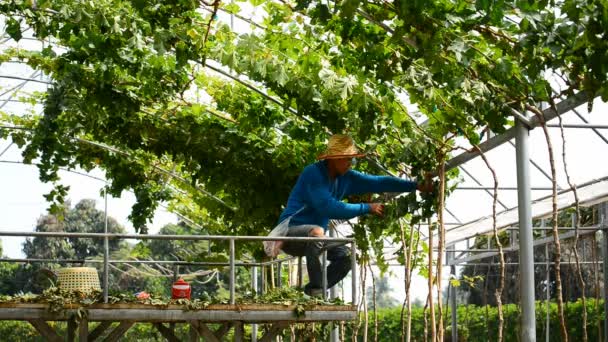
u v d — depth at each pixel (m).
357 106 7.15
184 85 8.43
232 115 8.90
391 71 6.43
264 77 7.40
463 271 19.38
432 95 6.36
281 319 6.46
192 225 13.59
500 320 6.55
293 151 9.04
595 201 10.62
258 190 9.52
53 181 9.91
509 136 6.75
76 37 7.95
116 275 25.23
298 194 6.87
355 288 6.70
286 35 7.04
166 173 10.95
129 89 8.81
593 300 14.91
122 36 7.31
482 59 6.29
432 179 7.38
